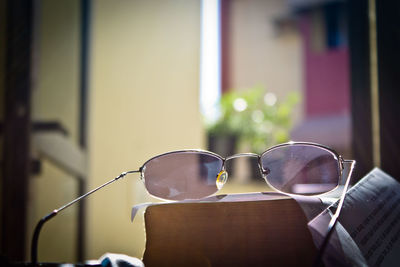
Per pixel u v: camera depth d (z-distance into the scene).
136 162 1.73
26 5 1.15
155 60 1.84
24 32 1.14
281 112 3.82
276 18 4.94
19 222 1.11
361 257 0.46
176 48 1.93
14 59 1.14
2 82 1.14
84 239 1.49
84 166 1.51
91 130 1.56
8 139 1.12
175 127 1.92
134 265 0.48
